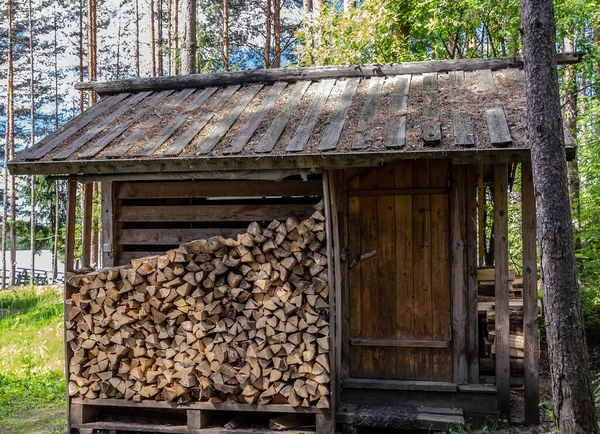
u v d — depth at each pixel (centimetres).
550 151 374
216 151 515
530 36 384
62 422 579
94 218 1539
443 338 540
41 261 3781
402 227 550
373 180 556
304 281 497
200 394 515
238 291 508
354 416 500
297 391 495
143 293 530
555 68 381
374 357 554
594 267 802
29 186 2697
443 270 541
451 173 537
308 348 491
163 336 527
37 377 743
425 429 493
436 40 1098
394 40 1037
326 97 604
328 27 1039
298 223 503
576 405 362
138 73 2103
